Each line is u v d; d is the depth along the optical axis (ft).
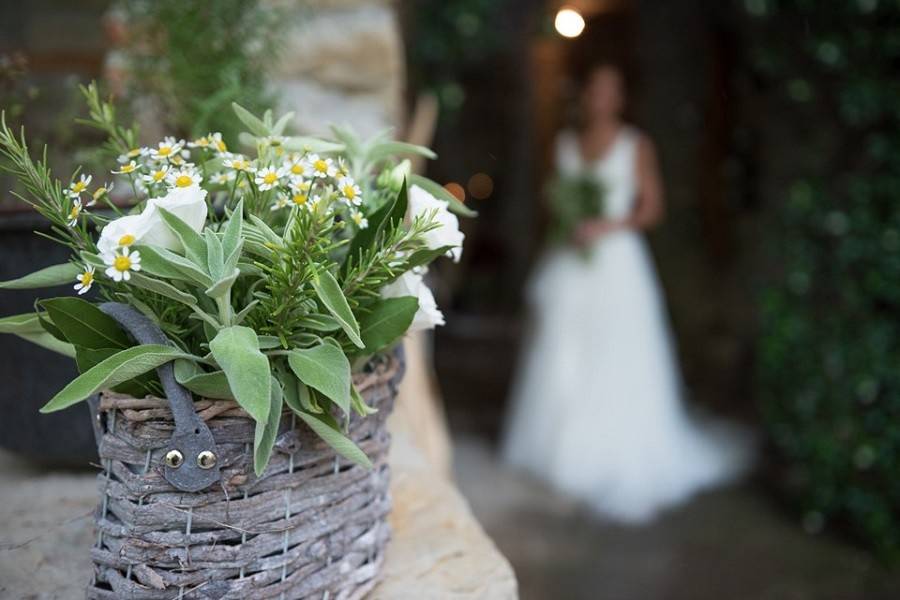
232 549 2.40
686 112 16.87
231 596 2.40
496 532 11.19
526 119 22.89
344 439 2.35
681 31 16.83
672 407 13.20
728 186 15.70
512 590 3.12
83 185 2.44
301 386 2.38
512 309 23.68
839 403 10.91
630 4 18.20
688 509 11.96
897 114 10.11
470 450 14.26
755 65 11.77
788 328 11.32
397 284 2.65
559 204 13.11
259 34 5.15
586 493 12.50
